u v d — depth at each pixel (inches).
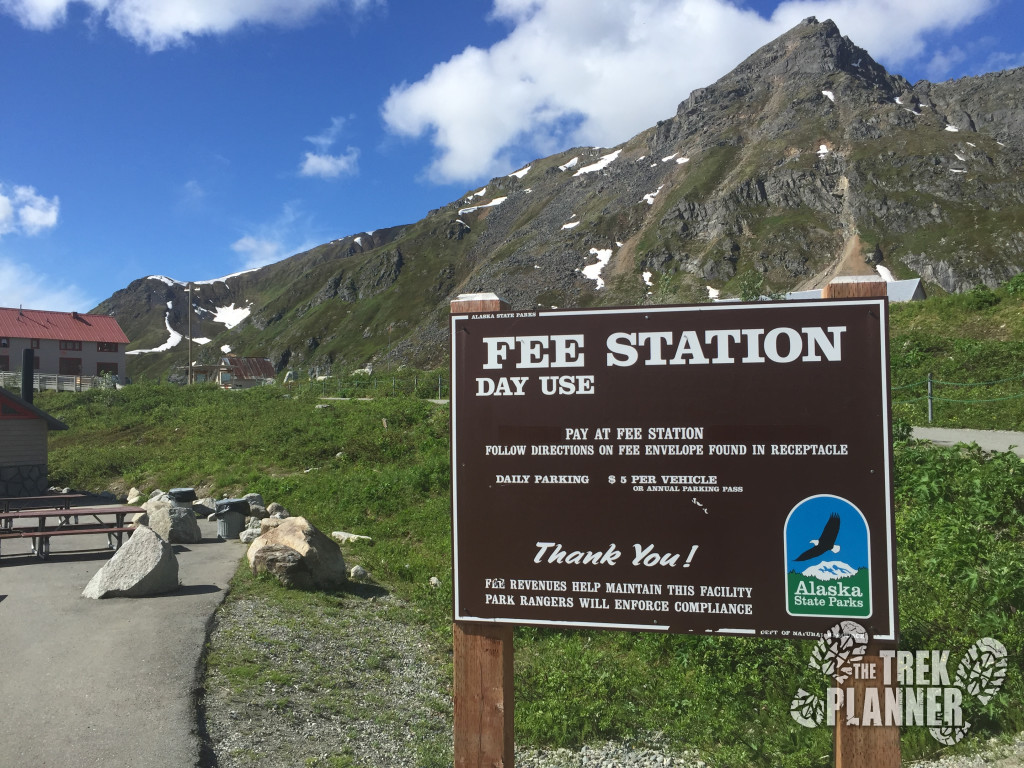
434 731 231.8
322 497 618.2
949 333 895.7
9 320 2910.9
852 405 130.0
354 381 1457.9
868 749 125.0
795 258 5049.2
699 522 135.1
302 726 219.0
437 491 603.8
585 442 140.8
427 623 343.3
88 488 801.6
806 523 130.6
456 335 148.2
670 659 283.1
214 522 551.8
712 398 135.9
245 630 289.1
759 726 227.9
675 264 5457.7
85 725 197.8
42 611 297.4
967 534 322.3
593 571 139.0
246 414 1059.9
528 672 279.1
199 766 181.2
